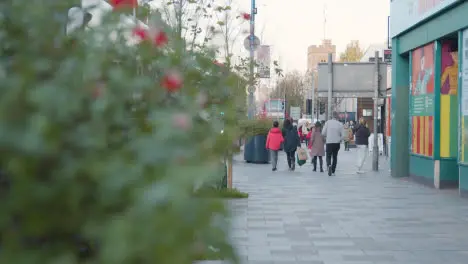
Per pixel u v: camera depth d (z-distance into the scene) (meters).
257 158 27.67
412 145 18.47
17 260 1.86
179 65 2.97
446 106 15.99
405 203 13.45
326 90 25.55
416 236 9.56
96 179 1.93
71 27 2.58
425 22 16.67
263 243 8.95
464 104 14.13
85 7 2.63
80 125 2.05
